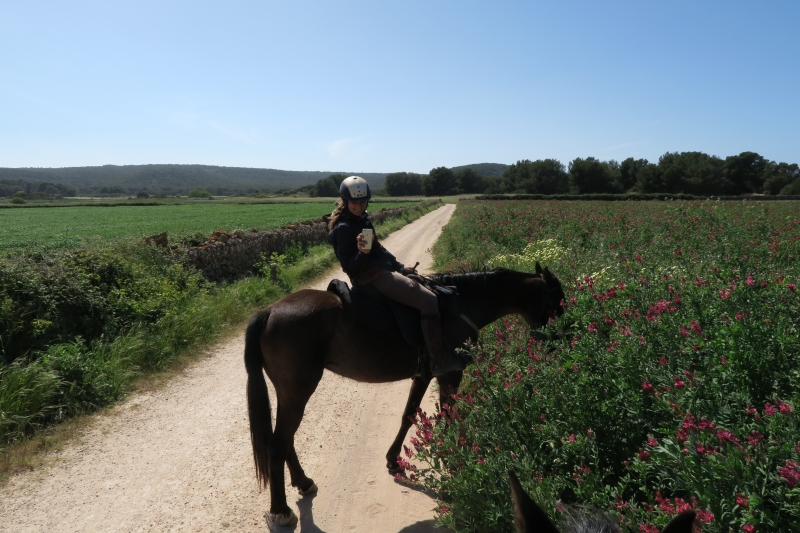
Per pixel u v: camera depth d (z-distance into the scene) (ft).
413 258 61.11
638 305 14.33
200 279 34.86
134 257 30.89
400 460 11.64
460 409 12.37
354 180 12.23
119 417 18.42
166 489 14.02
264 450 11.87
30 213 161.58
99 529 12.32
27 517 12.70
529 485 9.52
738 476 7.19
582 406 11.07
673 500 9.25
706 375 10.37
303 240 65.00
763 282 13.97
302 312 12.14
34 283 21.89
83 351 21.59
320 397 20.56
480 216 70.64
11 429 16.42
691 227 39.65
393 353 12.64
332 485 14.12
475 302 14.32
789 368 10.51
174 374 22.82
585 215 63.98
